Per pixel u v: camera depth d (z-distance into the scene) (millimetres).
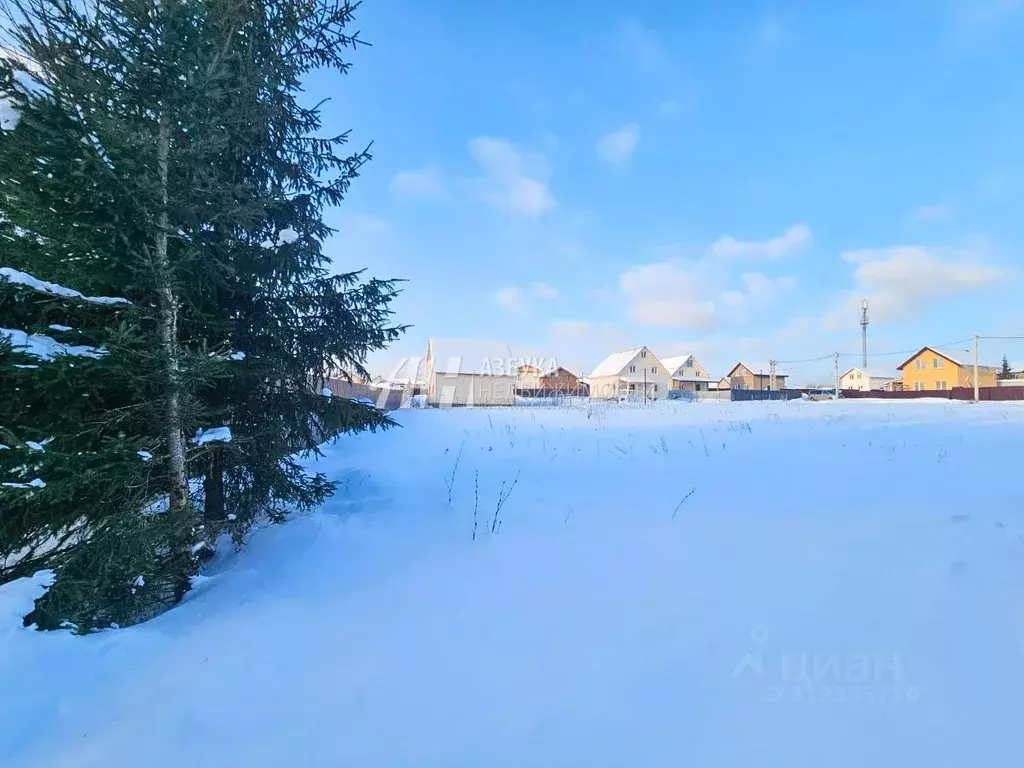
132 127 3316
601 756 1773
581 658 2369
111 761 1875
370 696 2180
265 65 3992
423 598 3072
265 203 3912
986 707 1864
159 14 3250
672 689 2102
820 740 1770
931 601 2623
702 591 2934
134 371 3330
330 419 4691
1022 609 2469
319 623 2828
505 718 1999
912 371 59062
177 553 3613
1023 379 54906
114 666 2467
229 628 2803
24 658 2461
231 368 3732
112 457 3344
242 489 4453
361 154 4648
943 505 4297
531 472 6719
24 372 2918
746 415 15539
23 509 3227
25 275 2939
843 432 10109
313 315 4422
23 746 1962
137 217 3320
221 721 2059
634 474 6344
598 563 3441
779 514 4258
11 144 3045
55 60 3232
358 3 4387
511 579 3270
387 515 4734
